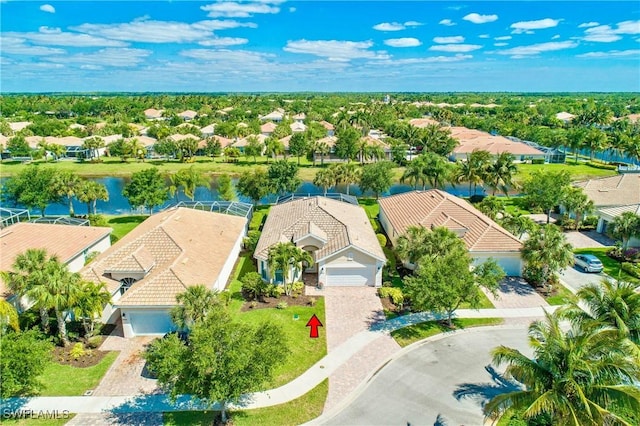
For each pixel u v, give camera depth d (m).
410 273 44.06
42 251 31.88
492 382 27.83
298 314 35.97
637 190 62.91
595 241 52.56
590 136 106.69
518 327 34.38
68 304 29.89
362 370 28.98
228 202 59.56
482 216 49.66
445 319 35.31
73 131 135.00
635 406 18.52
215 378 21.59
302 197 59.25
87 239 45.38
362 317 35.66
